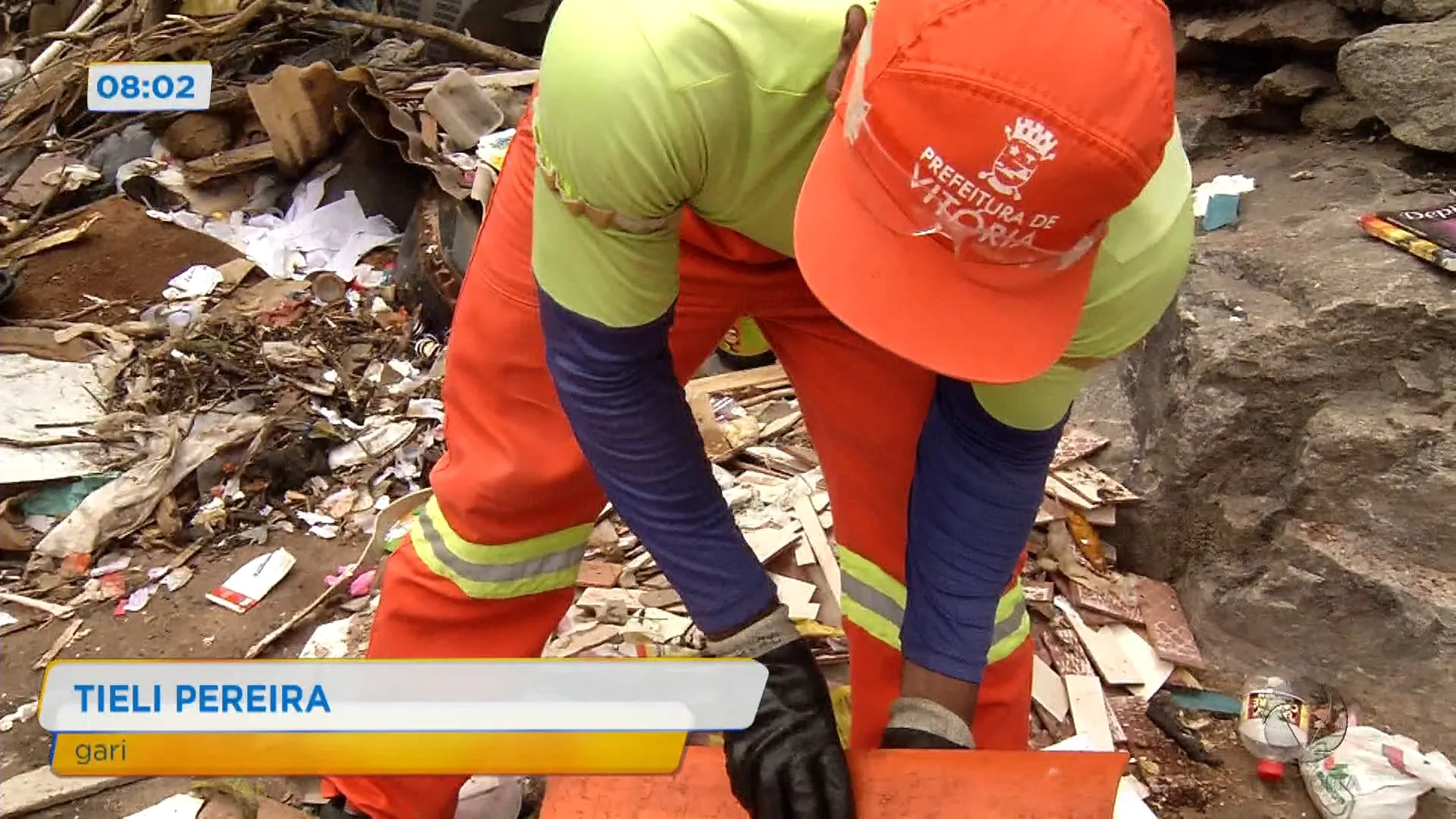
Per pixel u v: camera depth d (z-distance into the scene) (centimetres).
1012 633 199
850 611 200
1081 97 101
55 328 386
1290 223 295
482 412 180
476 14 555
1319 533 262
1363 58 308
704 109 126
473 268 178
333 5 557
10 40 584
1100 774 145
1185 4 372
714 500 149
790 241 152
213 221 448
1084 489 287
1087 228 111
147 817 228
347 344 389
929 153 106
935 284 113
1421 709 250
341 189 447
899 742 155
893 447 181
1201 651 274
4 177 475
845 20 124
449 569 187
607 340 138
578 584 285
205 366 368
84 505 312
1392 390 253
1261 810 236
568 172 128
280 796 229
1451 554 251
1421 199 294
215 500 324
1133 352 304
